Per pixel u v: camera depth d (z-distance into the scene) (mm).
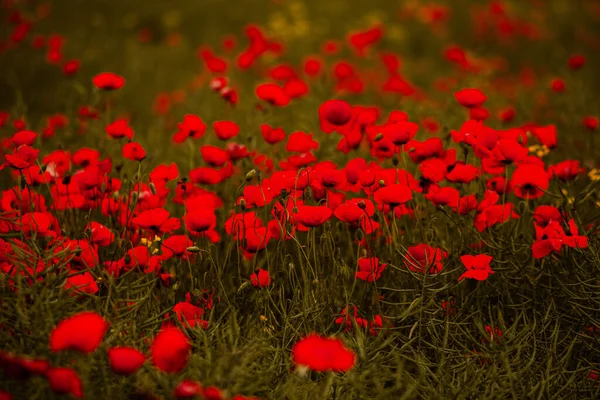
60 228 3254
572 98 4613
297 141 3379
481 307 3178
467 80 4777
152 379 2895
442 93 5250
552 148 3396
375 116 3449
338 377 2932
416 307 3105
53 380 2725
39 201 3258
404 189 3082
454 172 3188
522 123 4352
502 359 2965
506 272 3188
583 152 3922
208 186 3523
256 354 2926
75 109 4285
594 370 3021
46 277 2963
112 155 3797
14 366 2727
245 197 3139
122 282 3088
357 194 3562
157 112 4715
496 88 5203
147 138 4203
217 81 3910
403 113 3398
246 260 3270
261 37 4414
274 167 3676
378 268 3104
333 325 3135
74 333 2750
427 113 4246
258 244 3105
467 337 3076
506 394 2973
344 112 3346
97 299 2980
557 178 3314
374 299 3096
